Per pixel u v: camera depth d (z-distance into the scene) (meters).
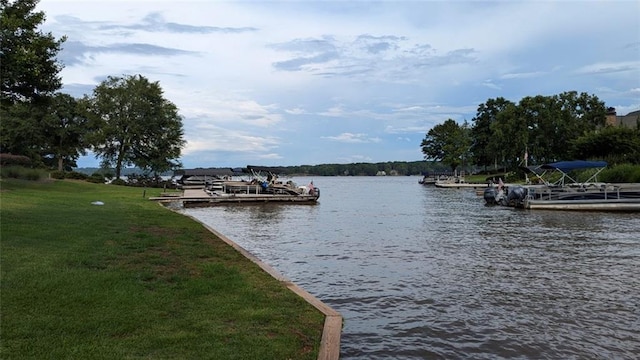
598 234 19.73
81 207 19.89
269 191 43.31
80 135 59.66
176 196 38.06
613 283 11.12
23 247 9.56
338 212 31.69
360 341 7.43
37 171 37.34
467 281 11.33
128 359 4.79
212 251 11.30
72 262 8.62
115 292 6.97
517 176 71.81
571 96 74.75
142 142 62.50
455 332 7.87
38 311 5.96
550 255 14.81
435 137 123.50
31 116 53.66
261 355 5.19
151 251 10.69
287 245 16.88
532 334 7.79
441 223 24.56
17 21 25.12
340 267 12.95
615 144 49.81
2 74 25.23
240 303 7.04
